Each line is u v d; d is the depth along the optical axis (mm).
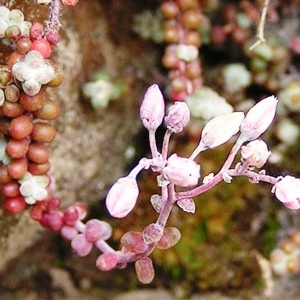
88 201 120
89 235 95
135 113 121
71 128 109
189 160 71
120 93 116
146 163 75
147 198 120
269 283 120
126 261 91
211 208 120
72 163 112
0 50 91
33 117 90
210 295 120
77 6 108
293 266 119
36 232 114
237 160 119
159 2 117
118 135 119
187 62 113
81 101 110
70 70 106
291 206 75
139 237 86
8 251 112
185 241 118
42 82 82
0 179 92
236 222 121
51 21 86
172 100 115
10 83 84
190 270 118
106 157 118
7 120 88
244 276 119
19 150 89
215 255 119
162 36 118
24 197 94
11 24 89
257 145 74
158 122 77
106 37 117
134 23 119
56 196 112
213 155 120
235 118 77
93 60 113
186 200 82
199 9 117
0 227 106
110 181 121
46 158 91
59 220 96
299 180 76
